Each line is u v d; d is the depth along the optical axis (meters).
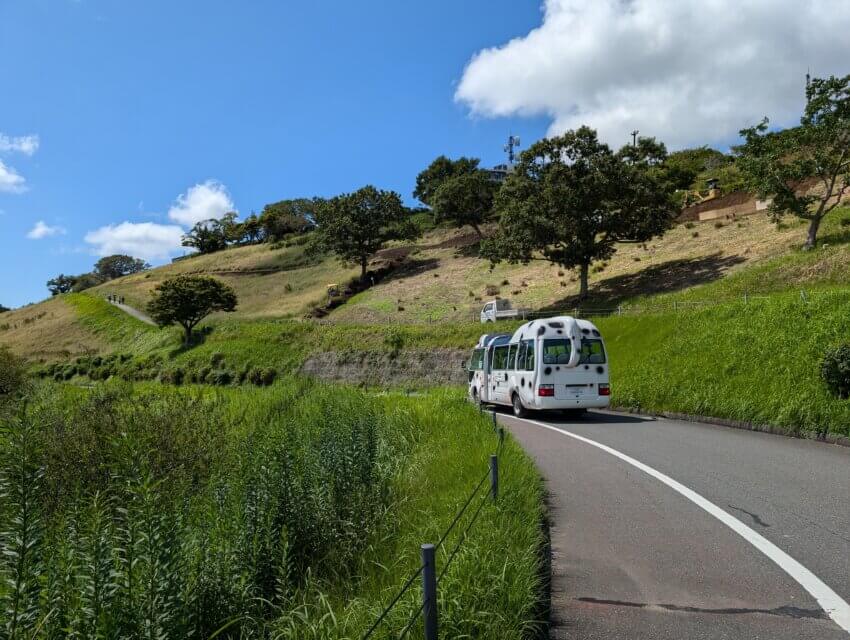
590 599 4.57
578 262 44.56
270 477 5.47
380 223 73.94
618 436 13.12
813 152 34.00
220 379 49.56
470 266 69.06
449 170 112.25
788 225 43.09
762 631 3.95
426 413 14.48
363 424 9.22
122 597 3.27
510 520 5.66
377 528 6.06
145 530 3.53
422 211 124.38
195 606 3.68
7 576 3.19
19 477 3.29
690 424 14.91
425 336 44.50
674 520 6.50
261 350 52.81
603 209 43.09
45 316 91.44
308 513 5.63
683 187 75.12
